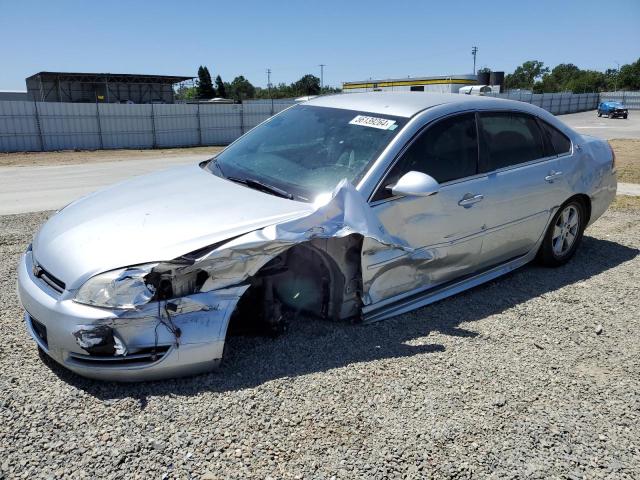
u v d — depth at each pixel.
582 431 2.73
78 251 2.96
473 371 3.23
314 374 3.10
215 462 2.39
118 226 3.11
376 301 3.71
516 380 3.17
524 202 4.54
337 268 3.48
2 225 6.73
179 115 30.31
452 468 2.42
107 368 2.80
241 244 2.92
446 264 4.09
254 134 4.50
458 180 4.03
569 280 4.89
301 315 3.81
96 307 2.76
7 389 2.85
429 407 2.85
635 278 4.99
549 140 4.93
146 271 2.77
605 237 6.43
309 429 2.63
